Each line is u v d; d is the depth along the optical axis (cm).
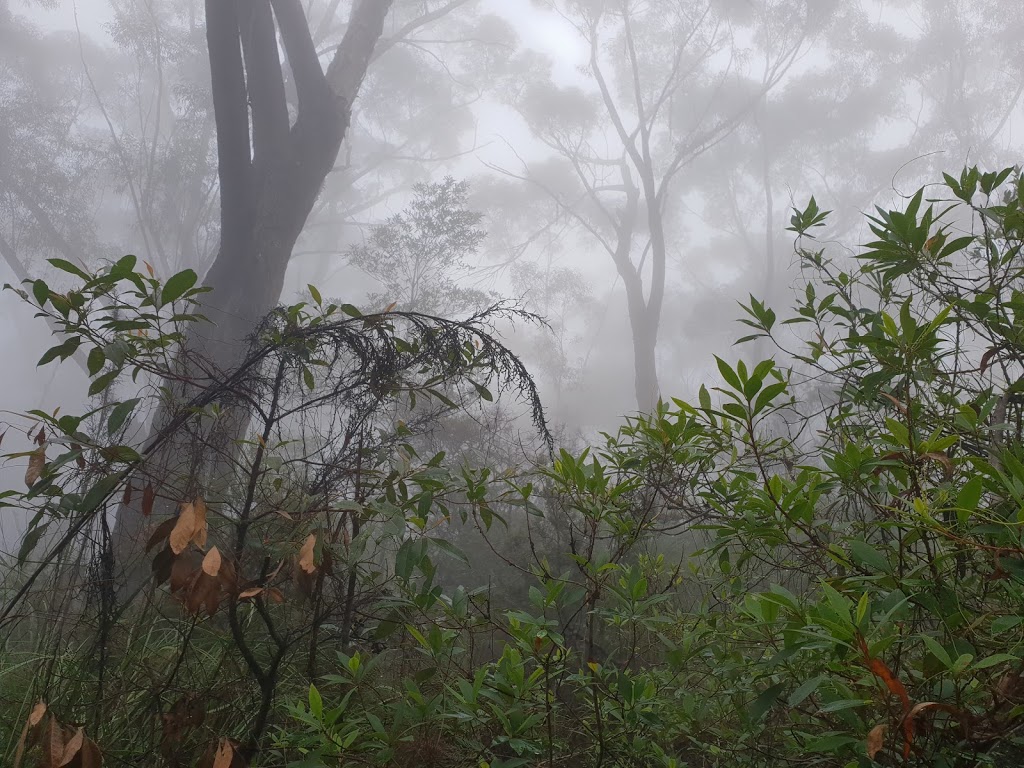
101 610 225
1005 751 140
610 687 190
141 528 259
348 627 238
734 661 196
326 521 222
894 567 150
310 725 188
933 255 191
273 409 239
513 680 172
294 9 956
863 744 126
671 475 212
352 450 241
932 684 128
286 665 252
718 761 198
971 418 156
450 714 172
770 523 160
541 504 415
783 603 126
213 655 257
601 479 213
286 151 916
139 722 229
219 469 262
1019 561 119
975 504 120
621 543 222
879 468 158
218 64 835
